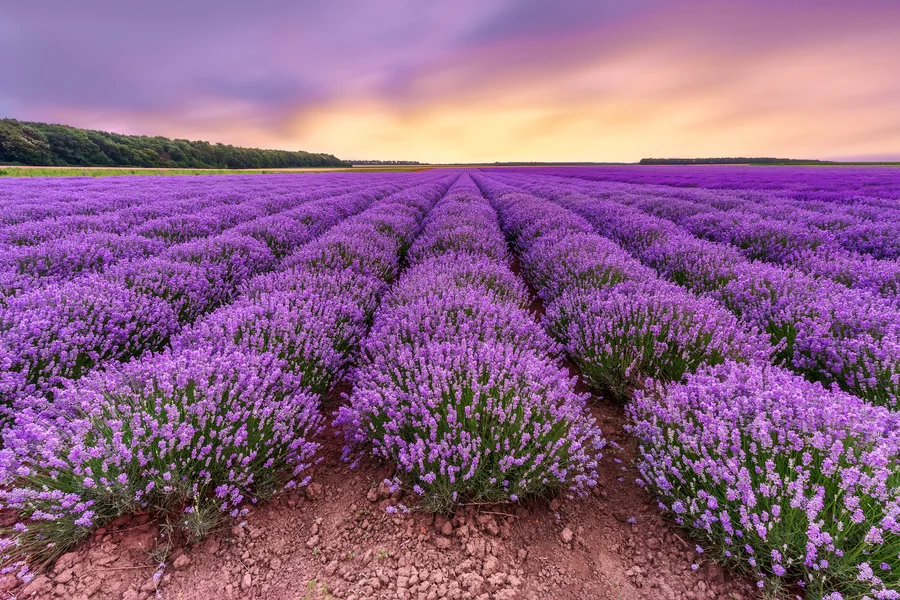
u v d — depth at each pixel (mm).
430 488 2287
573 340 3693
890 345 2789
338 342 3828
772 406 2240
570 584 1865
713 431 2109
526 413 2383
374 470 2607
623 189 20125
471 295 4230
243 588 1841
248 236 7145
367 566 1952
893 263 5070
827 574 1658
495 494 2248
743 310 4281
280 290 4711
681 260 6164
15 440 1973
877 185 17609
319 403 3055
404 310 3949
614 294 4277
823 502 1774
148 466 2148
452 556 1998
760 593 1745
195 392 2400
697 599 1761
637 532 2139
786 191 16734
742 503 1843
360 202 14914
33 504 1905
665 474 2211
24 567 1783
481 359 2904
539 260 6832
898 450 1827
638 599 1785
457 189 23312
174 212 10516
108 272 4699
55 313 3326
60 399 2350
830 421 1989
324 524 2209
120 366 3020
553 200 17141
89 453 1929
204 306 4836
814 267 5551
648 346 3391
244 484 2217
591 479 2350
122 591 1798
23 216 8797
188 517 2049
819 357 3223
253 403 2523
